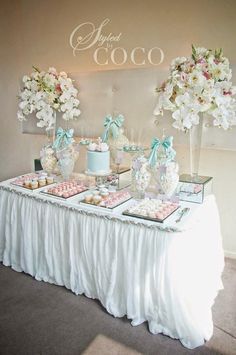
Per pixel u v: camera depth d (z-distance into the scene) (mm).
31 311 1972
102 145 2121
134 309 1809
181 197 2074
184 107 1893
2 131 3588
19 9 3049
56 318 1907
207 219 1990
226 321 1885
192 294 1678
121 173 2264
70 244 2035
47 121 2686
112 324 1854
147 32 2408
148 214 1773
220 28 2164
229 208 2504
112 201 1983
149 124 2457
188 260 1673
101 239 1875
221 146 2287
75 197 2133
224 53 2188
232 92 1896
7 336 1764
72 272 2082
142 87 2420
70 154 2463
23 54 3158
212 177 2361
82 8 2664
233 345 1695
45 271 2262
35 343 1711
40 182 2406
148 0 2355
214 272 2070
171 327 1719
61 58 2902
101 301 1983
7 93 3412
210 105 1874
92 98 2686
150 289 1737
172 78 1899
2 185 2406
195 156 2164
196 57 1917
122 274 1829
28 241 2283
